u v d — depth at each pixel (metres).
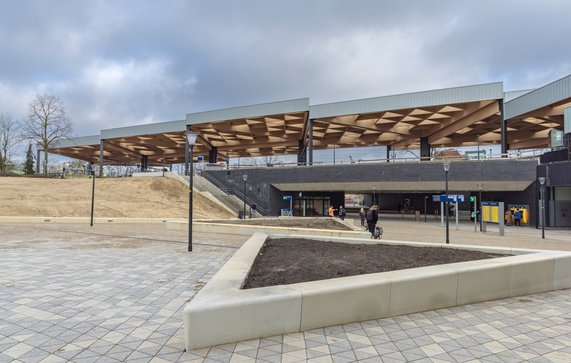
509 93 35.38
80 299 5.99
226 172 40.03
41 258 9.95
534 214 29.17
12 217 22.73
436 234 21.42
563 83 27.59
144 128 48.88
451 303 5.59
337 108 37.69
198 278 7.58
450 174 31.77
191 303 4.04
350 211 53.00
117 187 35.03
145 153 69.62
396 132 46.28
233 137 54.12
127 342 4.21
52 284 6.99
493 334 4.52
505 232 23.62
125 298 6.07
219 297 4.23
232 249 11.95
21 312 5.31
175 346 4.07
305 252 8.35
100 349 4.00
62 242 13.64
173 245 12.97
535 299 6.16
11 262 9.33
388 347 4.05
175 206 31.11
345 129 46.50
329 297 4.61
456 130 40.97
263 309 4.23
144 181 36.53
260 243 9.29
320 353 3.85
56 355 3.85
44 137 45.91
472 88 33.28
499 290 6.11
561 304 5.86
